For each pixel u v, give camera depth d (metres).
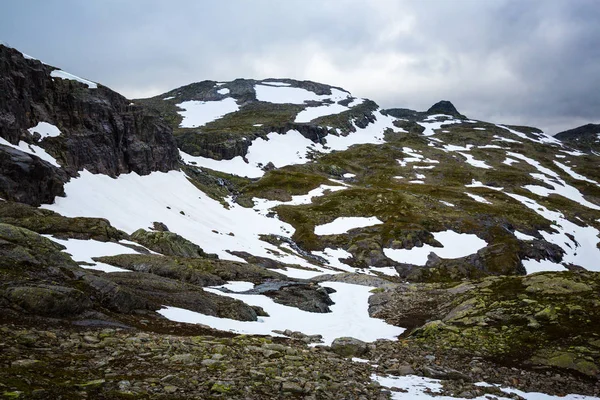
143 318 26.52
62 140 80.75
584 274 37.94
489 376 20.88
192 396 13.07
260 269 61.22
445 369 21.27
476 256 95.44
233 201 123.44
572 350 23.52
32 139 74.62
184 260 55.88
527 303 32.03
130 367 15.12
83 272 27.59
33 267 25.61
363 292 51.34
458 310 35.12
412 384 18.66
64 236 49.50
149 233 62.97
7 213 50.28
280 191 137.12
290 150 192.50
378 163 191.25
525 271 91.31
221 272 54.84
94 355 15.92
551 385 19.94
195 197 109.50
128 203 82.88
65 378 12.58
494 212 128.38
